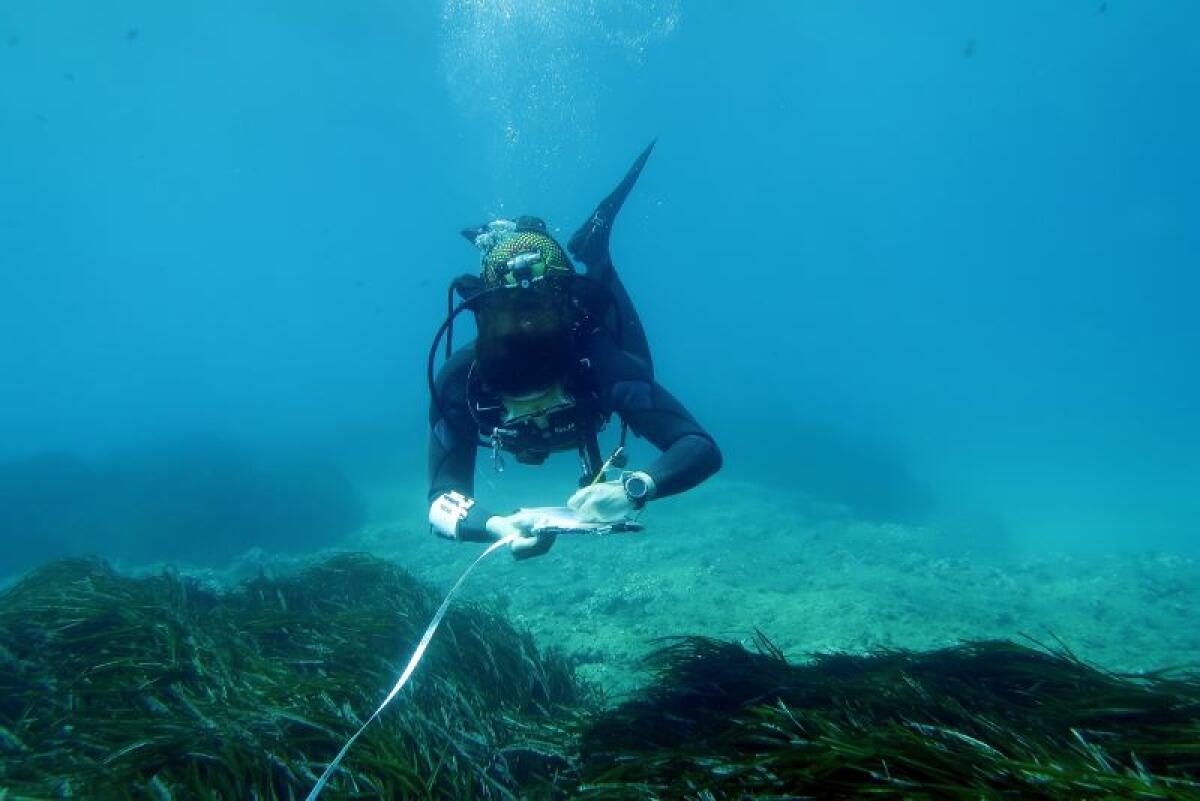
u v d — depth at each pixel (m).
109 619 4.94
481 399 2.70
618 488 2.23
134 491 19.78
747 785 2.44
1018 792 2.11
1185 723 2.67
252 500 18.86
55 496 19.94
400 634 5.33
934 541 15.33
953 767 2.30
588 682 6.06
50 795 2.95
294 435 41.38
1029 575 12.85
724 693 3.77
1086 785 2.08
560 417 2.58
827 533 15.59
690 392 48.50
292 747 3.27
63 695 4.00
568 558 13.13
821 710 3.05
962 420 53.16
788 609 9.44
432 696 4.20
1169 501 22.34
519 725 3.95
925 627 8.85
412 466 28.20
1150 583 11.50
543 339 2.39
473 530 2.52
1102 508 21.88
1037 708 3.06
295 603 6.64
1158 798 1.98
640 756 3.00
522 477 22.52
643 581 11.12
